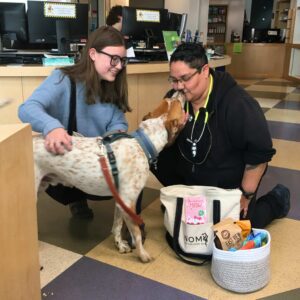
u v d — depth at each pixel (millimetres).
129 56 3420
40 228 2164
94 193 1820
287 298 1616
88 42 1798
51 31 3537
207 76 1825
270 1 12742
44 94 1756
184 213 1850
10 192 1021
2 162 960
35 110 1665
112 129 1978
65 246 1989
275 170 3189
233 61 10570
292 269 1822
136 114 3641
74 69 1854
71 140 1689
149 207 2469
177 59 1752
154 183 2869
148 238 2078
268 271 1680
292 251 1977
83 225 2213
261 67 10578
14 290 1102
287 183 2920
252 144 1799
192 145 1966
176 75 1776
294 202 2578
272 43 10438
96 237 2086
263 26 13008
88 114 1921
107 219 2293
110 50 1755
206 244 1833
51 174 1781
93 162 1659
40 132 1698
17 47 3566
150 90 3719
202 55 1771
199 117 1914
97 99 1900
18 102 2963
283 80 9914
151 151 1761
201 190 1867
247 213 1936
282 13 11742
